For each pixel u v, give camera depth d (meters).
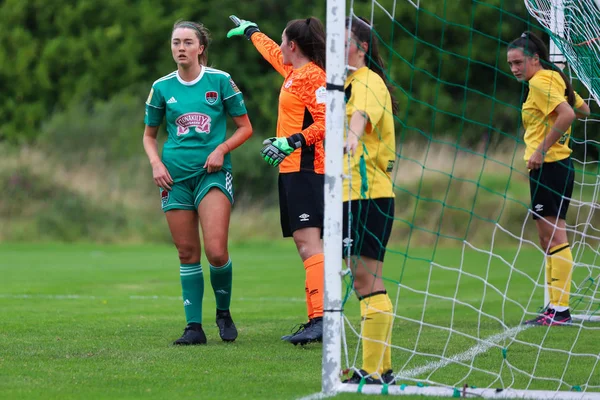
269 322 23.28
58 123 81.44
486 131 80.62
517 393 13.07
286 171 19.34
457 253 55.72
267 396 13.12
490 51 82.19
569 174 21.83
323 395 13.10
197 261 19.12
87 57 95.06
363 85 13.75
